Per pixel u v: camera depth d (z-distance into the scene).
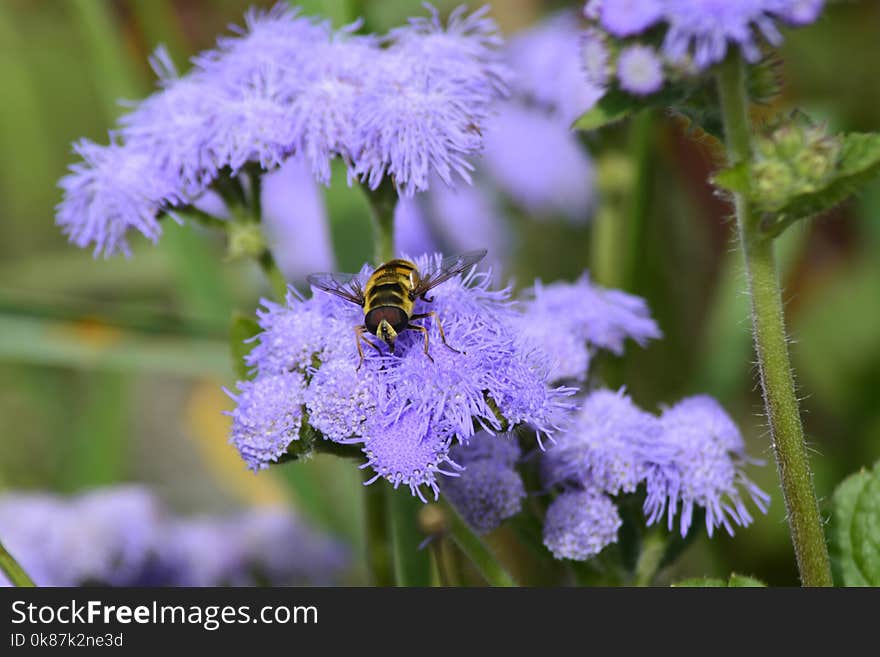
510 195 0.44
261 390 0.29
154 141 0.32
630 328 0.33
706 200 0.45
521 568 0.40
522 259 0.45
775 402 0.30
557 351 0.32
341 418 0.29
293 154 0.31
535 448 0.31
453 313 0.30
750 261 0.29
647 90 0.29
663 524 0.32
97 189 0.32
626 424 0.31
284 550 0.41
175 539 0.41
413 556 0.33
